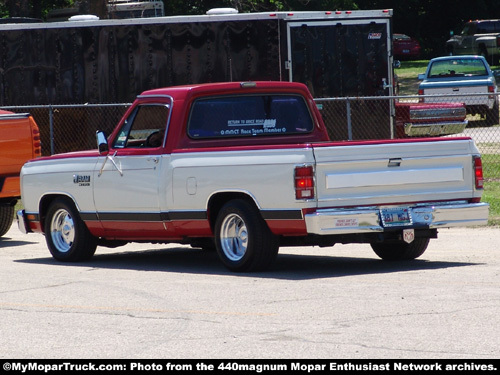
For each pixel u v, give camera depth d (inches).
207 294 652.7
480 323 533.3
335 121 1375.5
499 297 605.9
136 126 808.3
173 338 522.9
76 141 1435.8
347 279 697.6
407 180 721.0
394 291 638.5
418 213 724.7
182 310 600.4
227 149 734.5
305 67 1360.7
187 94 776.3
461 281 672.4
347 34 1370.6
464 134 1831.9
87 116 1425.9
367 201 708.7
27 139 1007.0
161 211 775.1
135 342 516.7
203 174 744.3
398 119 1421.0
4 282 738.2
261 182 711.7
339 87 1370.6
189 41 1384.1
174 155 765.3
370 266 770.8
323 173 697.6
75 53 1427.2
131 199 795.4
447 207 733.9
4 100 1457.9
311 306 596.7
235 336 522.0
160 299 641.6
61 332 549.3
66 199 853.2
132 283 714.8
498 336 502.9
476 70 2052.2
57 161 856.3
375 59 1380.4
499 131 1870.1
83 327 561.3
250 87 800.3
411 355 469.4
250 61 1364.4
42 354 496.7
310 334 520.1
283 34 1352.1
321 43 1364.4
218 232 749.3
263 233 725.3
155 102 796.0
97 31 1416.1
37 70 1446.9
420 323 537.6
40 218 877.2
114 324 566.6
